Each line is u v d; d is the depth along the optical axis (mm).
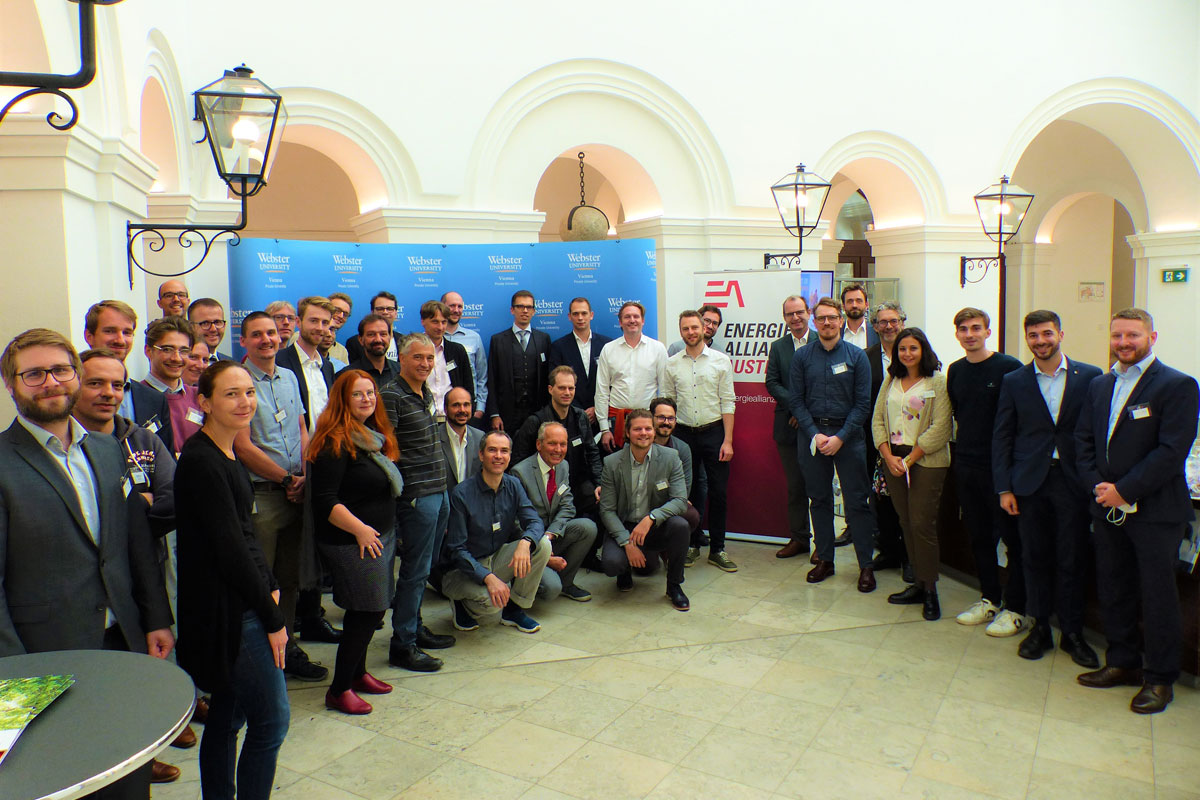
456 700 3537
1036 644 3902
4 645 2105
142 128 5164
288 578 3695
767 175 7926
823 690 3590
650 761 3012
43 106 3191
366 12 6102
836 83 8195
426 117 6363
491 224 6660
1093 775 2863
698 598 4848
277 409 3643
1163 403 3266
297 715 3396
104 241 3641
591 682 3711
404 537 3793
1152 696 3340
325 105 6000
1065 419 3734
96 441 2406
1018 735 3160
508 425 5758
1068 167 11383
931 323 8805
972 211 8938
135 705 1696
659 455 4789
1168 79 9734
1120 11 9461
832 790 2807
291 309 4184
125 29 3941
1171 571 3320
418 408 3754
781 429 5535
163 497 2742
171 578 3018
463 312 6082
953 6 8703
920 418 4430
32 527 2197
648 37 7270
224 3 5629
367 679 3594
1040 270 12070
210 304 4055
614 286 6387
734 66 7695
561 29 6883
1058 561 3836
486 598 4160
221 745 2354
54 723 1615
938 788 2809
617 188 8047
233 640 2289
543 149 6965
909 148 8602
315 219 10195
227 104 3539
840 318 4969
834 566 5379
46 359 2170
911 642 4125
